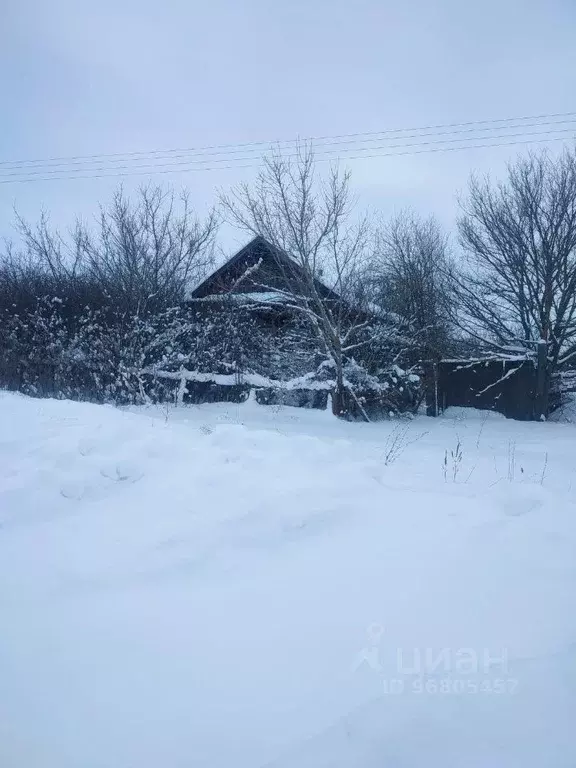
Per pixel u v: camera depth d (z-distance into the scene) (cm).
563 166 1830
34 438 632
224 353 1455
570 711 289
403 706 289
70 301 1434
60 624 361
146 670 319
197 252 1739
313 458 582
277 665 321
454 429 1397
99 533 462
